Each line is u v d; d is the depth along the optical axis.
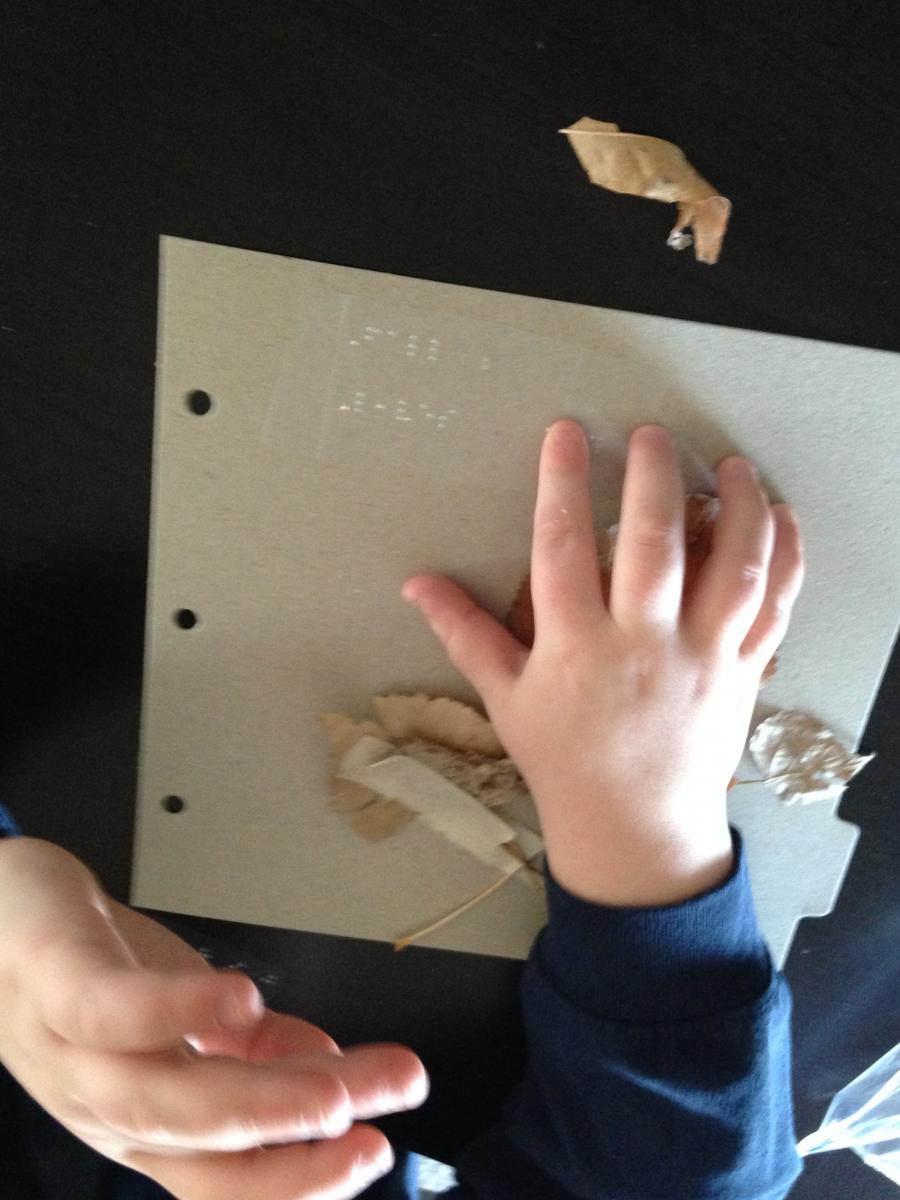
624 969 0.35
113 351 0.35
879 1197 0.42
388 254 0.34
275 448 0.36
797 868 0.39
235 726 0.38
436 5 0.33
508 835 0.38
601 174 0.34
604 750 0.34
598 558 0.36
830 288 0.35
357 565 0.37
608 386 0.35
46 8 0.33
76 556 0.37
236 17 0.33
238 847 0.39
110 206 0.34
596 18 0.33
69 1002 0.25
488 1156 0.41
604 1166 0.37
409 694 0.38
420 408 0.35
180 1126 0.25
